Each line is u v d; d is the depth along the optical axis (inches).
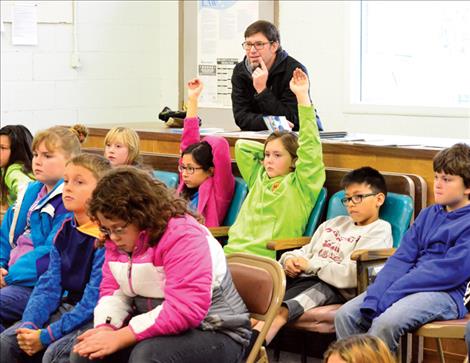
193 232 106.0
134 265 107.1
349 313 128.3
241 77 194.9
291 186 152.1
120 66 279.4
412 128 236.5
